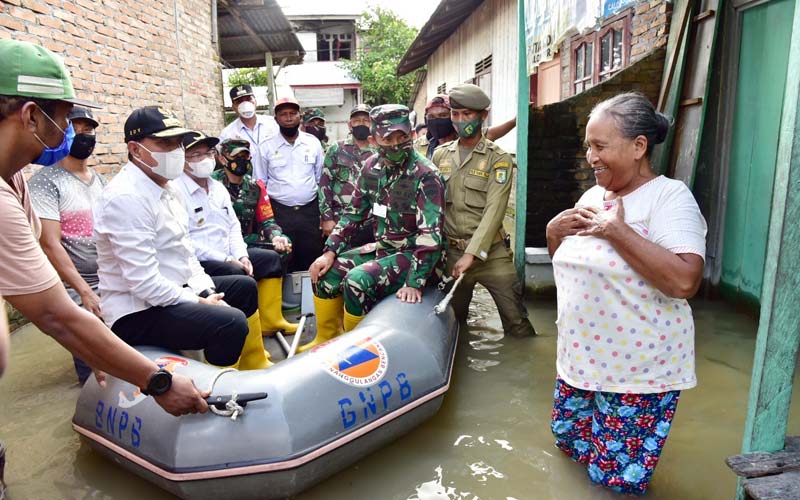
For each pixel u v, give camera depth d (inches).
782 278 64.6
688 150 171.0
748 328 146.3
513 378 123.6
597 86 185.9
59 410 115.4
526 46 171.0
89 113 129.0
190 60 290.0
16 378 132.1
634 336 73.8
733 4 158.1
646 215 72.9
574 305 77.6
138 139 95.9
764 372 67.4
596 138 73.5
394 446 97.4
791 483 63.4
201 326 100.2
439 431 102.2
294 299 177.5
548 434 100.3
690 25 171.3
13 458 97.1
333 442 83.0
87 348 62.1
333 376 88.7
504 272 144.7
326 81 910.4
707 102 165.6
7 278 54.6
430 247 120.6
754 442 69.6
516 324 147.9
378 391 91.6
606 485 82.9
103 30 210.2
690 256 68.8
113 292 100.0
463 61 451.5
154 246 102.7
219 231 144.9
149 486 88.4
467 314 162.7
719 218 168.1
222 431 78.7
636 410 77.5
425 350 103.3
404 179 125.8
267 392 82.7
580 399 86.8
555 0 163.3
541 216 192.1
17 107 58.9
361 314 125.0
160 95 255.9
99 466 94.3
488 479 87.4
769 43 145.4
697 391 113.4
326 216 185.0
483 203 141.5
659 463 90.1
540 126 187.8
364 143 186.9
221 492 78.5
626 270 72.5
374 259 134.2
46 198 122.3
